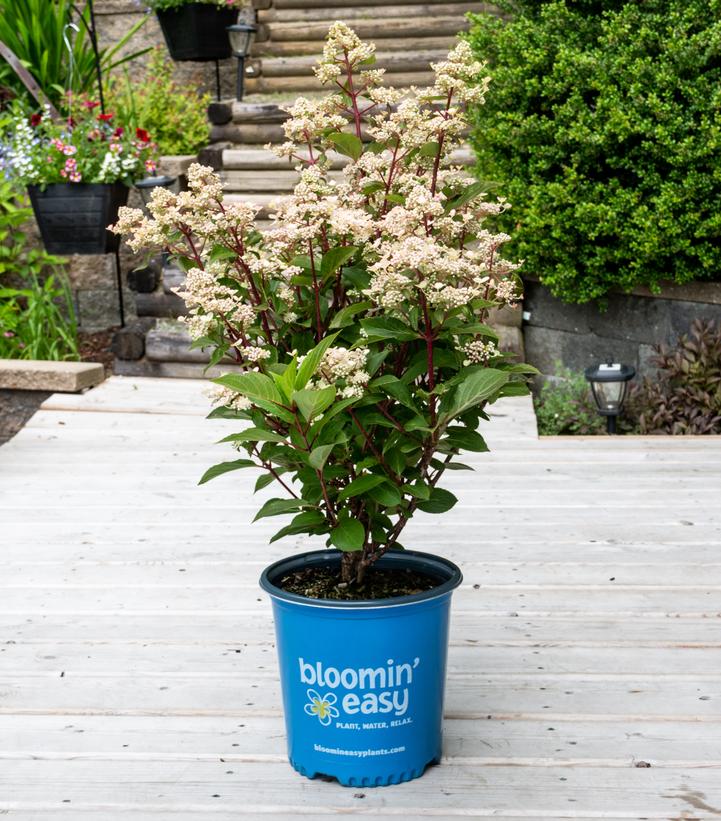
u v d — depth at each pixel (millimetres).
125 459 5125
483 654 2986
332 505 2279
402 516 2346
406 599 2186
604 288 5793
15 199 7320
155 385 6332
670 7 5488
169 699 2758
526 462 4957
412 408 2154
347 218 2070
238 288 2342
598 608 3295
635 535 3965
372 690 2248
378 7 8828
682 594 3395
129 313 7324
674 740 2490
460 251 2277
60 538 4074
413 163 2451
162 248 2412
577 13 5730
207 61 8688
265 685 2826
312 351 2004
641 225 5438
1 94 8180
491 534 4008
